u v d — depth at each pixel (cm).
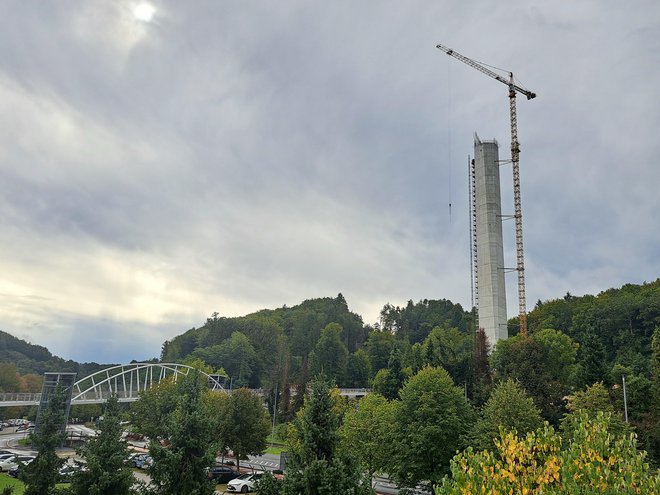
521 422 4216
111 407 3559
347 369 15350
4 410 13262
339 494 2442
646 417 5516
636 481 1240
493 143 13888
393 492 5562
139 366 12706
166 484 3059
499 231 13375
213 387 13475
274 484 2661
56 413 3844
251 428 6166
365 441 5175
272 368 16775
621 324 13138
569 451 1342
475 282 13412
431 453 4509
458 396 4884
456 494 1262
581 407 5141
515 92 17512
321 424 2684
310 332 19638
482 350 10231
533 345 8388
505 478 1307
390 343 17338
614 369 7506
